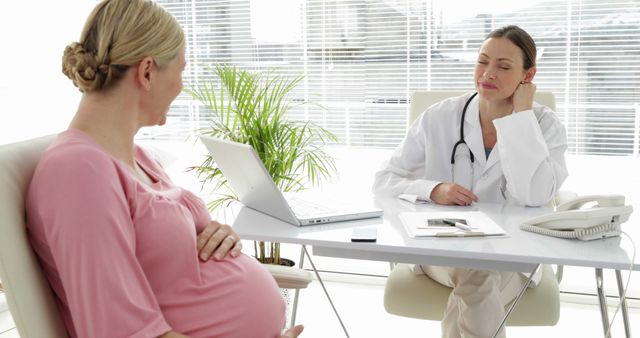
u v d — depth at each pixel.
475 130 2.24
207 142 1.91
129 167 1.29
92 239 1.09
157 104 1.31
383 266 3.40
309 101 3.37
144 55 1.24
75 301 1.11
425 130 2.32
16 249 1.13
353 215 1.86
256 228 1.77
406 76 3.22
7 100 3.22
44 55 3.42
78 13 3.55
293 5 3.31
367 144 3.33
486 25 3.08
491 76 2.10
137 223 1.21
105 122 1.25
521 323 1.89
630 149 2.98
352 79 3.30
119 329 1.11
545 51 3.02
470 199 2.03
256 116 2.74
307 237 1.68
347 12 3.25
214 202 2.86
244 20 3.40
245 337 1.34
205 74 3.50
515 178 2.07
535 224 1.71
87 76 1.21
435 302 1.95
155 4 1.28
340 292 3.29
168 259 1.25
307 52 3.34
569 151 3.07
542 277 2.03
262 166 1.70
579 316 2.97
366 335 2.82
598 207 1.67
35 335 1.15
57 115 3.52
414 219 1.82
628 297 3.05
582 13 2.94
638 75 2.91
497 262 1.57
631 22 2.89
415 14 3.16
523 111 2.11
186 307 1.27
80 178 1.11
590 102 3.00
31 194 1.14
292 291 3.28
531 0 3.00
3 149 1.18
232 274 1.35
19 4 3.26
